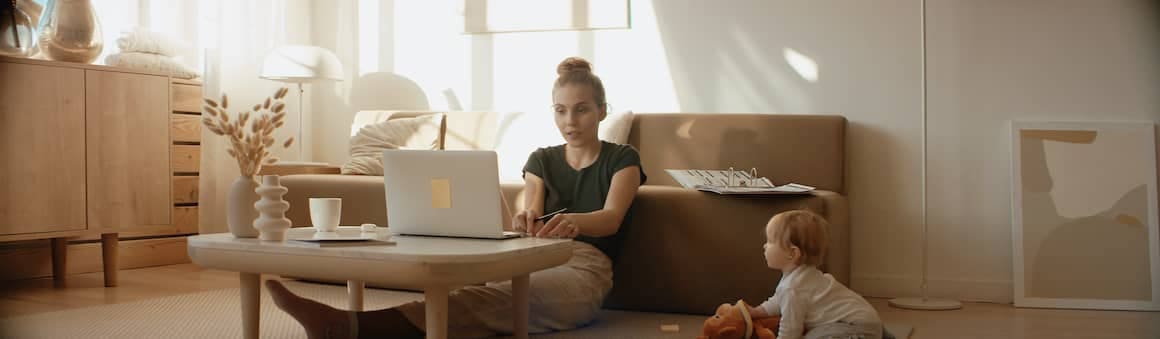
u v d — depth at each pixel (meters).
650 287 2.77
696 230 2.72
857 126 3.41
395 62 4.25
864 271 3.41
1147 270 3.05
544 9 3.89
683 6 3.66
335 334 1.97
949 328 2.65
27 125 3.12
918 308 3.07
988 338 2.48
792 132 3.36
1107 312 3.00
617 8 3.75
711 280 2.71
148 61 3.66
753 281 2.67
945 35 3.29
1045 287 3.12
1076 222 3.12
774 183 3.33
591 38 3.82
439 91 4.15
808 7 3.47
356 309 2.28
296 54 3.97
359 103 4.35
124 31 3.67
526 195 2.62
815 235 2.00
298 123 4.40
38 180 3.15
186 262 4.03
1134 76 3.10
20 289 3.24
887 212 3.38
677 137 3.49
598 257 2.55
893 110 3.37
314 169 3.66
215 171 4.06
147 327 2.48
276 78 4.02
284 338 2.33
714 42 3.62
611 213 2.42
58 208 3.21
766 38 3.54
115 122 3.38
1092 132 3.12
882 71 3.38
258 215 2.00
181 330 2.43
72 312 2.73
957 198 3.28
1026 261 3.14
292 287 3.31
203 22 4.06
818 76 3.46
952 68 3.28
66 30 3.37
